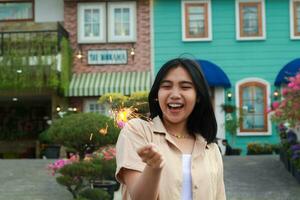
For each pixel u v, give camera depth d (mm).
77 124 9438
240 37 18641
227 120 18094
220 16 18766
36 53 16938
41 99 20172
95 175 8148
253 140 18156
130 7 18844
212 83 17891
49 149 16984
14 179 11062
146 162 2109
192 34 18766
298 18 18656
